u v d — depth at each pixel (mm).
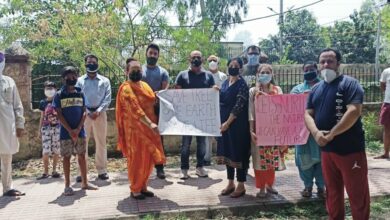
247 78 6773
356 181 3852
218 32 13141
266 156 5262
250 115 5242
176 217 4941
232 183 5586
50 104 6984
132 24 9820
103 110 6602
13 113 5902
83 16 9766
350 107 3725
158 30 10047
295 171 6988
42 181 6766
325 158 4039
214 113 5617
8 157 5875
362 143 3877
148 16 9984
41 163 8039
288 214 5051
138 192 5477
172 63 10102
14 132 5895
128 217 4863
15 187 6391
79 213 5031
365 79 12836
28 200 5633
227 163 5406
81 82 6594
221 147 5488
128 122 5363
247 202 5262
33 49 10898
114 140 8664
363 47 32469
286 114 5180
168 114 5762
